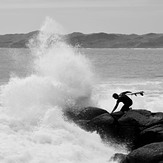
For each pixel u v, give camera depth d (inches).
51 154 451.8
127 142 537.3
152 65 2365.9
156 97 912.3
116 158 457.1
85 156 473.1
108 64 2411.4
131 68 2034.9
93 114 581.9
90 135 535.5
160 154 418.9
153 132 504.4
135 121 537.0
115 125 543.8
